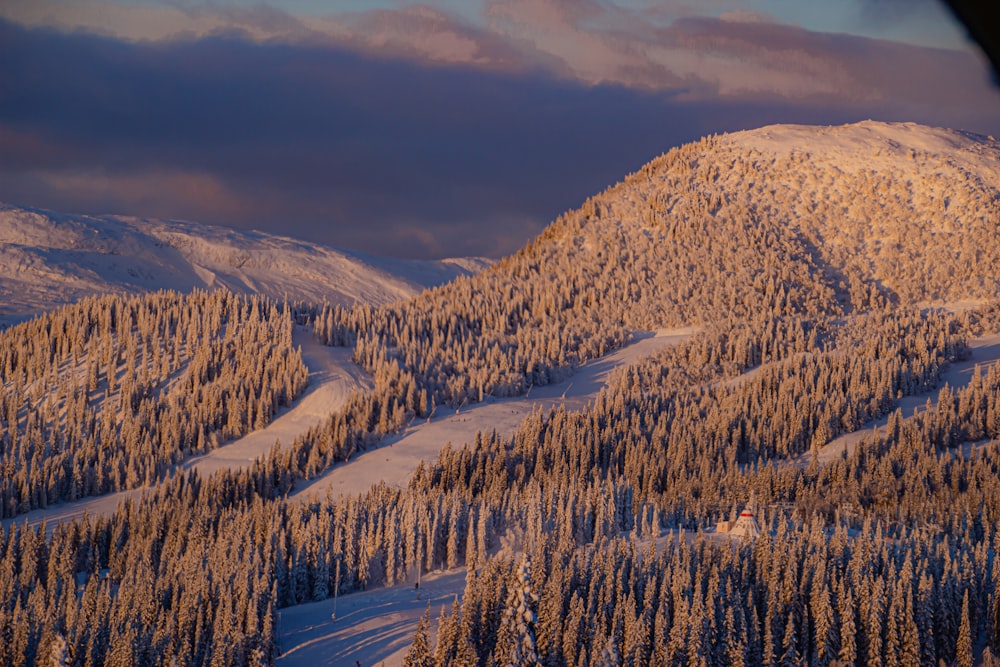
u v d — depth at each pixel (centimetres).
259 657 14225
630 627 13825
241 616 15125
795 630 14725
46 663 14200
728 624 14125
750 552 16450
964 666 13925
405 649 15225
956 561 15200
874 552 16062
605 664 13425
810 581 15175
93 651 14300
